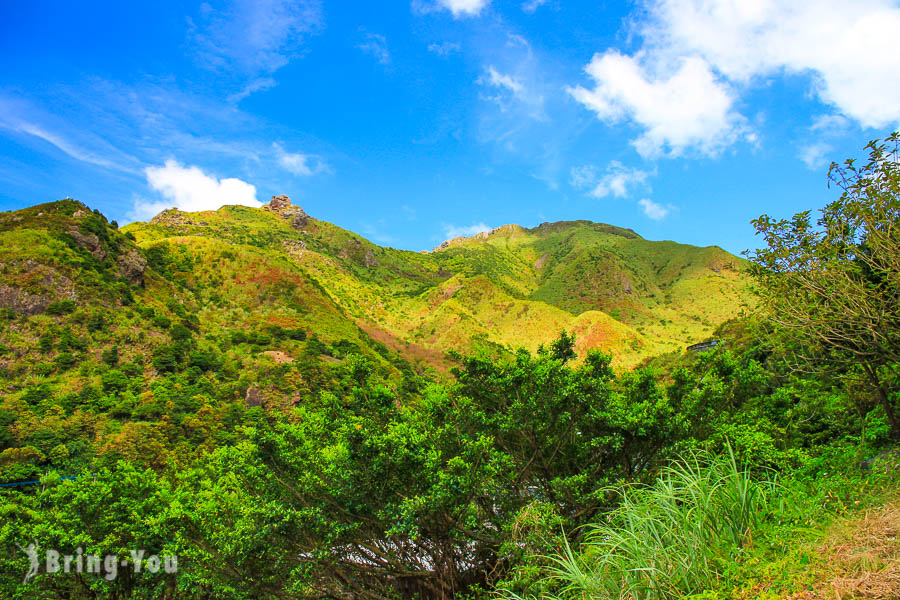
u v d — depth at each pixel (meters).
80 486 12.70
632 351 139.50
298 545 8.16
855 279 5.96
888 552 3.40
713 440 7.67
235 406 49.69
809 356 7.69
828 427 9.51
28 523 12.56
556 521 6.10
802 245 6.08
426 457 7.49
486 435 8.54
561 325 158.75
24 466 32.78
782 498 5.06
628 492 6.54
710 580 3.97
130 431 36.28
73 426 40.12
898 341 5.80
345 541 8.06
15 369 52.69
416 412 9.70
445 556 7.78
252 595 8.99
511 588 5.64
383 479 7.45
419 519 7.19
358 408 9.13
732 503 4.75
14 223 78.50
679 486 5.95
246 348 80.94
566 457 8.81
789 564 3.71
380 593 8.74
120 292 74.50
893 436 6.91
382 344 129.50
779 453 6.67
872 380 6.89
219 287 115.62
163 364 62.38
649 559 4.24
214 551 9.12
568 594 4.90
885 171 5.32
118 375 53.22
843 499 4.71
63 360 55.59
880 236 5.34
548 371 8.18
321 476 8.05
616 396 9.11
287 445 8.48
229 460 9.30
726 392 9.23
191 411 48.03
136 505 12.09
